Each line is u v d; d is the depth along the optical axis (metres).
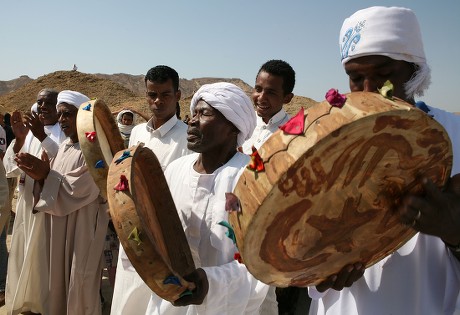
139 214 1.78
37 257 4.66
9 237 8.38
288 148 1.39
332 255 1.75
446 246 1.74
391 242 1.80
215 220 2.51
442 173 1.61
